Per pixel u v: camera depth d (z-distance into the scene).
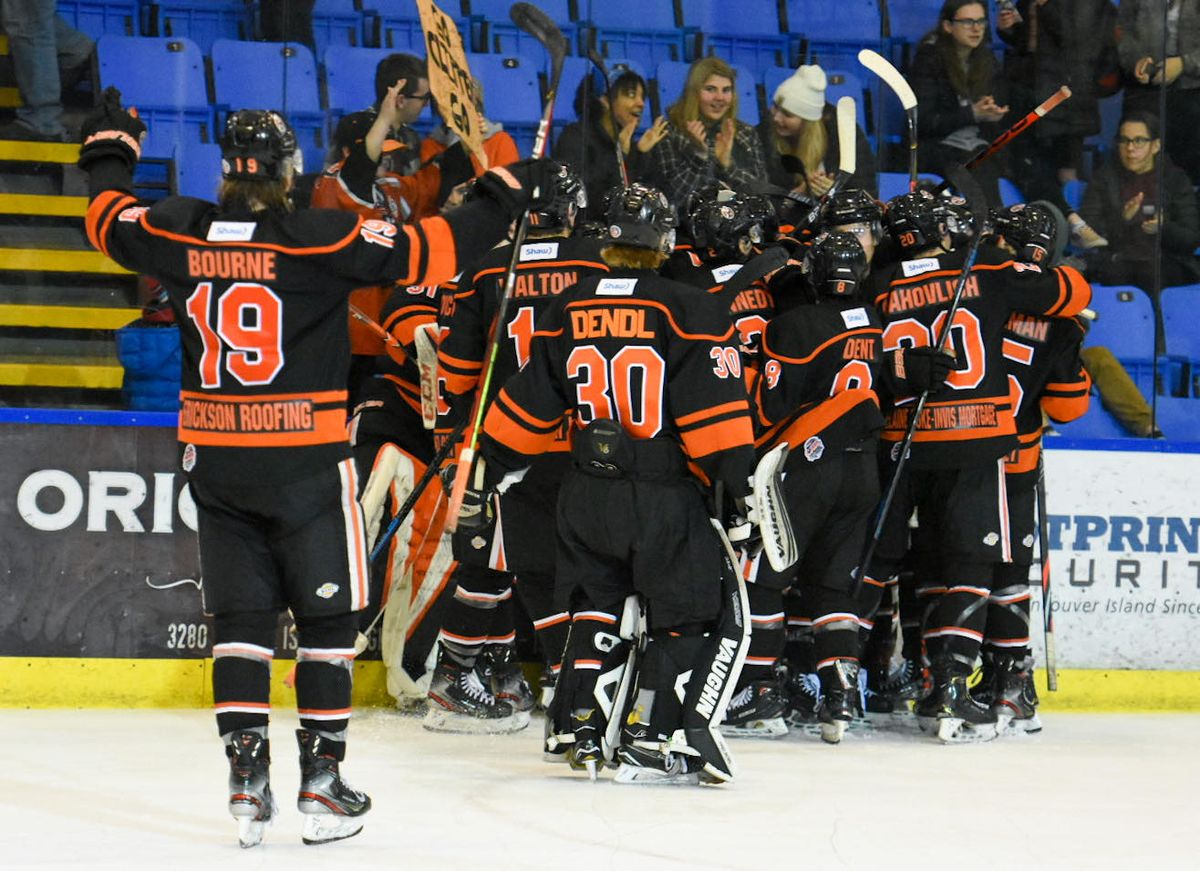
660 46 17.92
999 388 12.52
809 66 17.89
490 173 8.27
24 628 12.91
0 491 12.87
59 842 7.88
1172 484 14.77
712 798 9.54
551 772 10.42
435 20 9.25
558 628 11.92
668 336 9.70
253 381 7.85
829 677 12.12
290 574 8.02
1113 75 17.98
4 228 16.55
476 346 12.02
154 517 13.12
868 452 12.03
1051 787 10.34
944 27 18.03
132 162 8.43
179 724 12.23
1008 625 13.12
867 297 12.99
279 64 17.72
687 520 9.70
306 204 16.02
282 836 8.21
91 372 15.57
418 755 11.12
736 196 12.80
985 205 12.53
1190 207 17.92
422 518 13.42
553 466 11.61
